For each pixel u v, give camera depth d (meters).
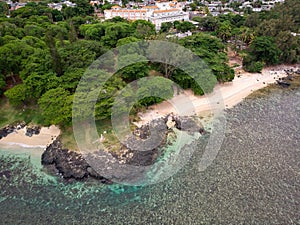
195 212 26.56
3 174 31.86
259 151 34.84
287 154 34.28
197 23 92.62
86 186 29.91
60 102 35.81
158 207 27.20
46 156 34.22
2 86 42.28
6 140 37.34
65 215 26.59
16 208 27.44
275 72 61.44
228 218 25.84
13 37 51.06
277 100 49.19
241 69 61.94
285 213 26.23
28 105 43.47
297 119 42.78
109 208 27.23
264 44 59.91
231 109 46.00
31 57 42.56
